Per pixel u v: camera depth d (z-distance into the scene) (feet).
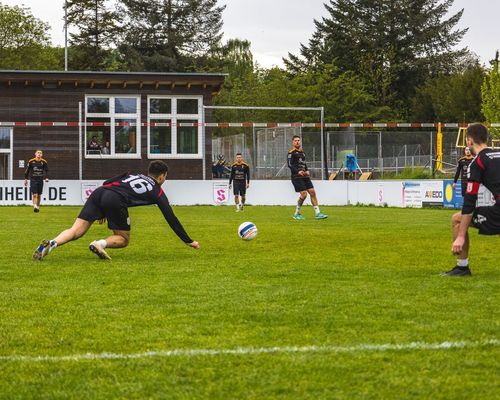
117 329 23.20
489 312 25.49
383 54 278.46
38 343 21.52
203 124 123.95
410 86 283.18
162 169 40.88
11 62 263.08
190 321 24.27
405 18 283.59
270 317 24.73
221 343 21.29
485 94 211.61
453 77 263.29
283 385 17.49
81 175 125.80
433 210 102.83
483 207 32.07
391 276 34.40
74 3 280.72
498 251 45.78
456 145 139.74
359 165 147.54
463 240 32.60
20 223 71.51
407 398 16.62
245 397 16.74
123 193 40.55
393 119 258.57
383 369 18.69
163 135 136.05
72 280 33.22
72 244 49.73
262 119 248.32
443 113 255.70
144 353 20.27
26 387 17.57
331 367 18.84
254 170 132.05
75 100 133.59
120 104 135.13
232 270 36.58
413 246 48.96
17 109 132.36
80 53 284.61
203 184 118.93
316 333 22.44
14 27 266.36
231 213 92.58
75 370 18.84
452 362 19.26
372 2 286.25
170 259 41.32
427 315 24.97
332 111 251.39
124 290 30.37
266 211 97.86
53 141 133.18
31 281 32.91
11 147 131.95
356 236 56.85
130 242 51.60
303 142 144.66
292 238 55.06
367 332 22.53
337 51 287.89
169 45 283.18
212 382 17.80
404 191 115.14
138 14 285.02
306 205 119.75
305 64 297.33
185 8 286.25
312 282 32.48
